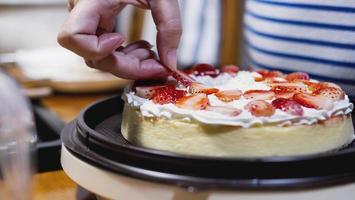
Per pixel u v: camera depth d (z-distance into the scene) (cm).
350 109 59
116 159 51
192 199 47
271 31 82
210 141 53
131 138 59
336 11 74
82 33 54
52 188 66
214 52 138
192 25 137
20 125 48
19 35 174
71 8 61
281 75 69
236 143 53
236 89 60
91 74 132
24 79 127
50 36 178
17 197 48
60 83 124
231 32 136
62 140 58
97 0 55
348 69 76
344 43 75
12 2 169
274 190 46
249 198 46
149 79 62
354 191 49
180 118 54
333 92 59
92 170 52
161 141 55
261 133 52
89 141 54
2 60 151
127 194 50
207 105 55
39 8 173
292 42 80
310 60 79
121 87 129
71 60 143
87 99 122
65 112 108
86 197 62
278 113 53
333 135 55
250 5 89
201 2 137
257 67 88
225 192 46
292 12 78
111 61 58
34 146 52
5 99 49
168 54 61
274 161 47
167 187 48
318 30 77
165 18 58
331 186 48
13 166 48
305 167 47
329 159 48
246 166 47
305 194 47
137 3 58
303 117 53
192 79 65
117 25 157
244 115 53
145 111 56
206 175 47
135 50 62
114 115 71
